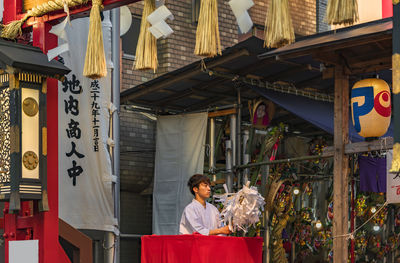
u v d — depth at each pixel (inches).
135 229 479.5
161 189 457.7
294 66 395.5
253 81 409.1
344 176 295.3
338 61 299.0
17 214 245.8
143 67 221.0
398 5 168.9
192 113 450.6
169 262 217.6
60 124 367.2
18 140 226.7
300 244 480.7
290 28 179.6
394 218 502.3
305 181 476.7
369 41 263.9
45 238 235.1
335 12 167.0
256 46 366.6
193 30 525.3
